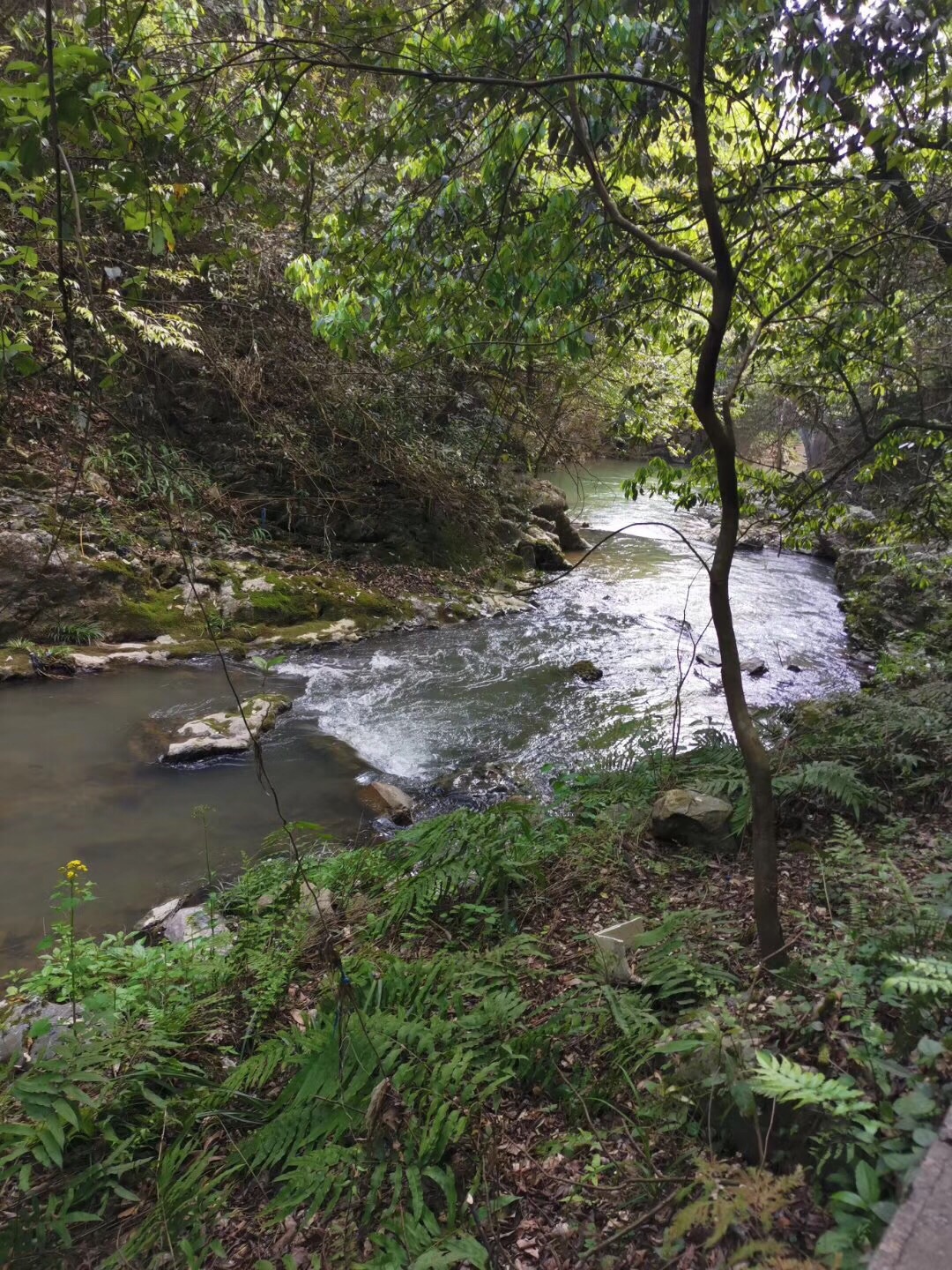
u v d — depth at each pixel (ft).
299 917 13.57
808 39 11.83
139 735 24.40
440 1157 7.76
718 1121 7.27
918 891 10.85
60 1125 8.20
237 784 21.91
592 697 29.68
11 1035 11.02
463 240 15.53
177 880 17.11
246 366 40.24
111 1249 7.73
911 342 22.45
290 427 41.24
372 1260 6.84
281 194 18.70
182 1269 7.32
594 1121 8.15
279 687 29.68
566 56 11.60
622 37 13.00
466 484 45.60
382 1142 8.05
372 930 12.85
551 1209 7.22
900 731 17.13
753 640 37.65
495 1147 7.82
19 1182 8.20
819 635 39.06
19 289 9.98
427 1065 8.63
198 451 40.11
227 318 40.70
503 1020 9.48
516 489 53.62
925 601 35.37
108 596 31.37
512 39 12.70
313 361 42.52
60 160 6.60
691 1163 7.07
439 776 23.13
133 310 30.60
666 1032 8.63
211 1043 10.53
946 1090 6.21
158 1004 11.08
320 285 17.84
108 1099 9.11
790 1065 6.51
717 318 9.17
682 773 18.78
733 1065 7.22
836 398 22.89
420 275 15.96
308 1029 10.00
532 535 51.47
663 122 15.64
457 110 13.60
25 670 27.76
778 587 48.80
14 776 21.22
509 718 27.58
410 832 15.20
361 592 38.37
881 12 11.40
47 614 30.04
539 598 44.78
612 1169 7.39
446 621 39.32
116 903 16.15
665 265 16.40
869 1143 5.98
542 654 34.81
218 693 28.25
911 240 16.69
